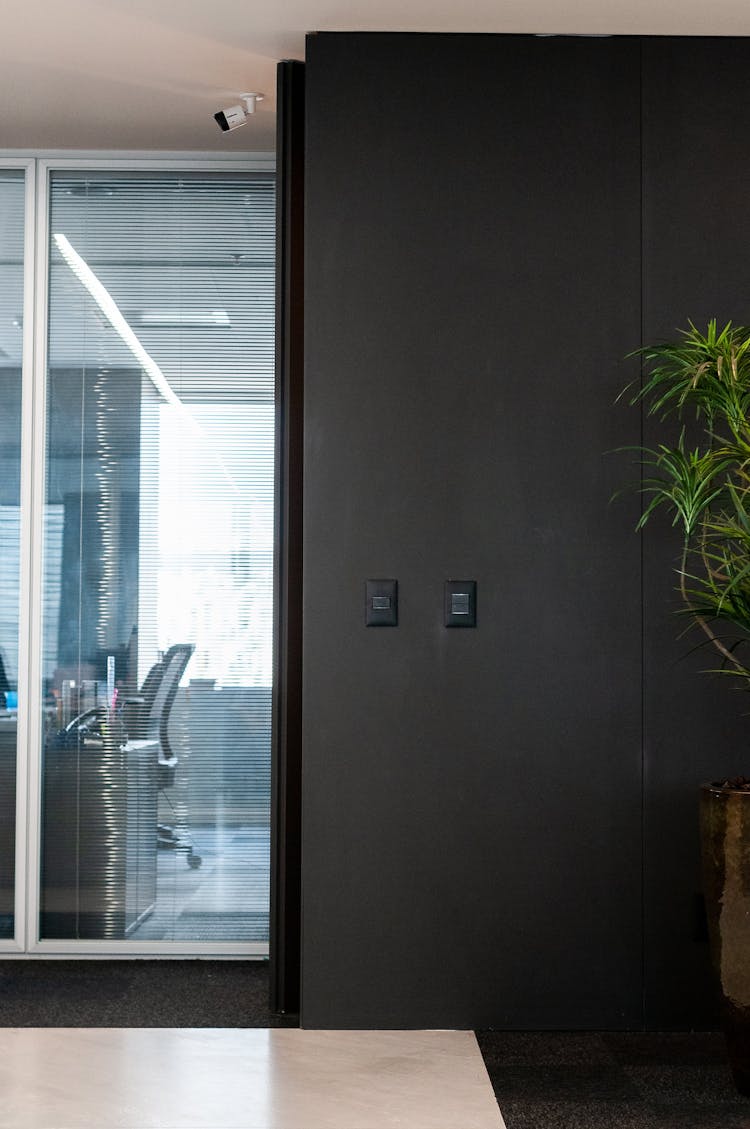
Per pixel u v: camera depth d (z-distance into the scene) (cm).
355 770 323
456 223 329
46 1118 260
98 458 410
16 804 404
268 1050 304
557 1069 291
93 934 402
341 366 327
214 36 333
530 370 328
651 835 324
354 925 321
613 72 332
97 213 416
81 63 350
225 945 401
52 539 409
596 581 327
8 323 413
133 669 407
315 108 329
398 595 325
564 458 328
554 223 330
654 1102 270
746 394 278
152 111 385
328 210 329
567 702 325
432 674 324
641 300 329
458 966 321
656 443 328
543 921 322
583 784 324
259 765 407
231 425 412
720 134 332
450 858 322
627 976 321
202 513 411
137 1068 291
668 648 326
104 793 405
